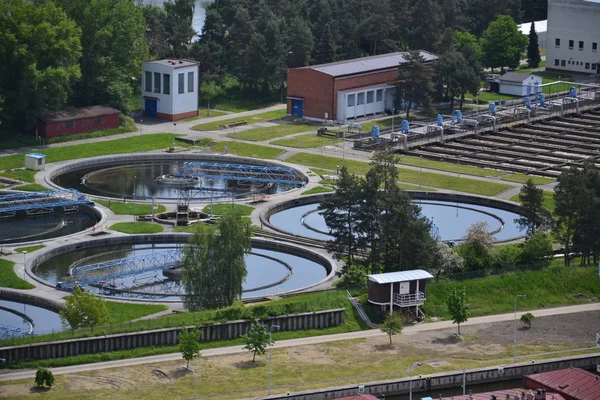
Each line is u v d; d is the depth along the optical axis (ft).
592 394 570.05
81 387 587.68
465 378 615.16
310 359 636.48
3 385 586.86
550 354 654.53
